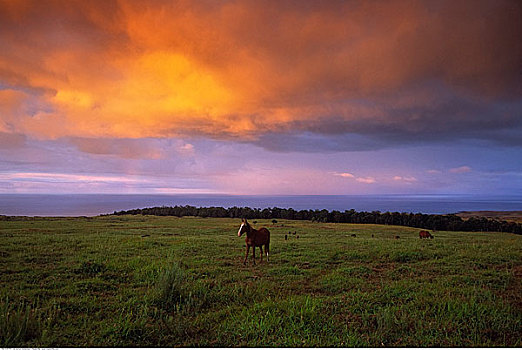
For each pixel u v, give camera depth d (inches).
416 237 1317.7
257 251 668.7
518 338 231.5
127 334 227.6
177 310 282.4
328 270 486.0
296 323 254.1
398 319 264.4
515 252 626.8
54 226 1397.6
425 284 381.4
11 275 392.5
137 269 444.8
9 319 230.1
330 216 3307.1
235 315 276.1
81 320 259.1
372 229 2054.6
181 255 595.5
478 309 275.3
